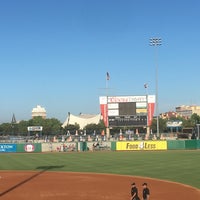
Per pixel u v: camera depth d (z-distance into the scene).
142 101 87.50
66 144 86.38
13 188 35.44
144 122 87.50
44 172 47.75
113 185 36.31
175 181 37.91
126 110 87.81
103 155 70.44
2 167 53.75
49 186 36.34
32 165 55.62
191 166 49.88
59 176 43.78
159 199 28.98
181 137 102.00
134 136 101.94
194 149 83.38
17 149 84.62
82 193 32.12
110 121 88.31
